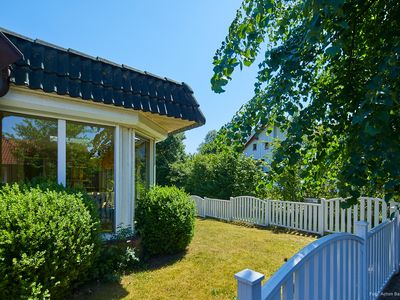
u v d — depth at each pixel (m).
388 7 2.01
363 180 1.64
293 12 2.25
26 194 2.95
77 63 3.86
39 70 3.42
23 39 3.50
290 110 2.39
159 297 3.41
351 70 2.21
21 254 2.59
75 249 3.07
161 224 5.02
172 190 5.52
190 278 4.02
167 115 4.71
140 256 4.79
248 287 1.22
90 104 4.03
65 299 3.31
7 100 3.33
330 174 2.93
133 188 4.86
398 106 1.56
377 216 5.66
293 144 2.11
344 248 2.29
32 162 3.74
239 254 5.24
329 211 6.87
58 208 3.03
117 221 4.49
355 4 1.95
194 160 14.73
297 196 8.31
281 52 2.09
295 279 1.60
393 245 3.82
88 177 4.23
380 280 3.21
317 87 2.62
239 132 2.49
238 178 11.94
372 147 1.46
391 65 1.45
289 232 7.37
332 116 2.31
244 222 9.00
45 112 3.76
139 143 5.54
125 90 4.22
